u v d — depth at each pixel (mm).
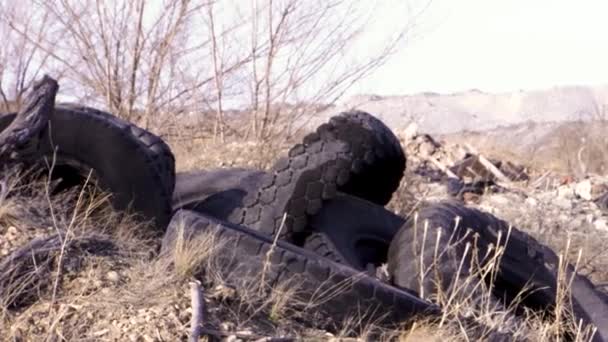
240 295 5062
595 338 6082
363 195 7219
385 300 5117
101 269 5090
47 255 5086
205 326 4734
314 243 6719
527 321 5688
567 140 20562
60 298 4871
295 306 5113
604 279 8461
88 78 11023
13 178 5691
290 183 6828
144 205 6090
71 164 6035
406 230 6070
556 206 10883
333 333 5117
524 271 6574
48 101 5777
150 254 5441
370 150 6992
